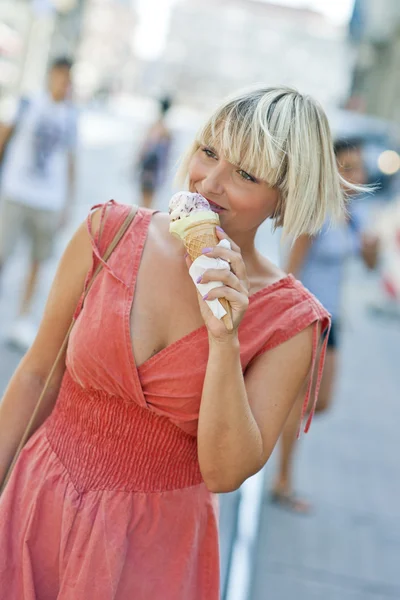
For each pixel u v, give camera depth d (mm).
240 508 4844
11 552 2299
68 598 2174
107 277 2250
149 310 2219
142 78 150750
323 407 4938
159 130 13289
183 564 2273
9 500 2320
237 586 4016
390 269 12680
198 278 2031
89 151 26578
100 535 2182
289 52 160875
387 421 7801
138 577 2230
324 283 4996
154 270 2246
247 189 2170
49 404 2449
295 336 2256
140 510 2219
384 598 4633
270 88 2229
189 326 2211
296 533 5211
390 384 9148
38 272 7137
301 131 2162
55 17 31953
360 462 6629
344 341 10773
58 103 7008
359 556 5078
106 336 2182
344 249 5051
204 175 2215
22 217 6965
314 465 6398
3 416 2438
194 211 2080
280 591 4480
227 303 2029
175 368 2184
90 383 2229
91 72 96062
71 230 12617
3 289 8688
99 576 2170
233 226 2213
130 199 18031
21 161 6922
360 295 13742
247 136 2119
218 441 2113
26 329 7051
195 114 78938
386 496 6055
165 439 2229
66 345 2400
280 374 2238
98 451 2242
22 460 2375
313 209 2229
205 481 2219
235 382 2082
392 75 36344
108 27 133625
